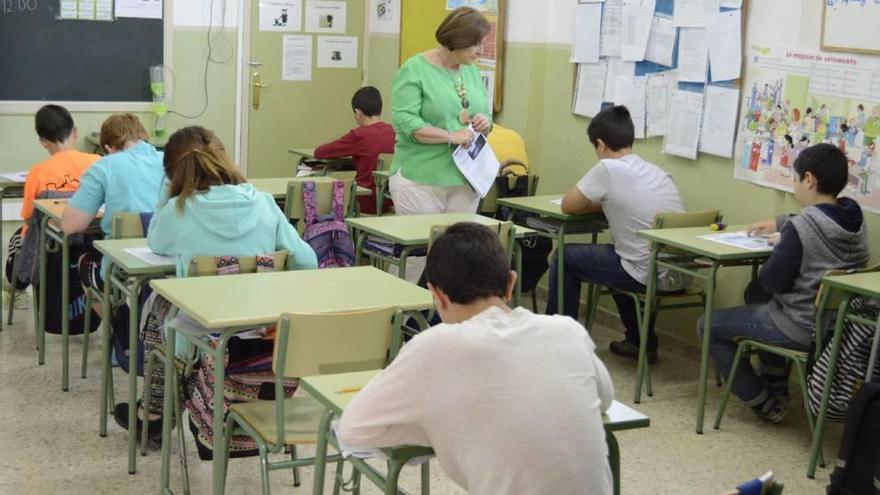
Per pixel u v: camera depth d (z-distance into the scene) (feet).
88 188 12.51
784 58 14.14
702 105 15.49
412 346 6.03
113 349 13.24
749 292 13.69
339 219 13.76
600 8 17.26
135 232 11.93
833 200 12.00
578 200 14.44
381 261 14.78
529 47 18.70
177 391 9.84
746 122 14.80
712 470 11.48
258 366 9.12
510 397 5.82
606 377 6.31
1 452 11.20
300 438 8.09
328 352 7.93
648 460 11.70
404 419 5.98
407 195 15.10
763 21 14.43
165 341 10.20
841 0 13.25
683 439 12.42
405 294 9.04
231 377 9.05
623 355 15.78
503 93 19.44
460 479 6.05
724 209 15.34
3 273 19.02
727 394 12.73
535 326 6.06
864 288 10.35
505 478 5.79
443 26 14.58
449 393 5.86
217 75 23.02
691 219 14.10
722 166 15.31
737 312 12.64
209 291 8.94
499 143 17.11
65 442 11.58
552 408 5.83
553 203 15.49
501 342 5.91
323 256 13.20
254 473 10.99
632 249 14.29
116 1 21.43
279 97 24.02
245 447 9.16
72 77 21.25
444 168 14.93
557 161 18.67
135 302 10.37
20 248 14.89
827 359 11.14
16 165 20.98
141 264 10.18
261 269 9.91
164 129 22.39
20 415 12.32
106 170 12.55
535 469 5.78
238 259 9.82
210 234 9.97
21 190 16.06
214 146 10.30
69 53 21.12
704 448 12.16
